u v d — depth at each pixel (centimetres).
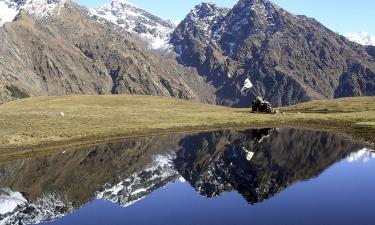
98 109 12800
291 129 10081
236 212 3403
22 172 5531
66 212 3691
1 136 7731
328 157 6203
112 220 3350
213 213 3406
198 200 3888
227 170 5491
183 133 9519
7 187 4728
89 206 3847
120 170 5672
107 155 6812
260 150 7231
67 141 7844
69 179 5125
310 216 3216
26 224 3378
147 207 3703
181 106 15688
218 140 8525
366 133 8181
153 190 4397
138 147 7631
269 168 5528
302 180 4612
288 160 6125
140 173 5444
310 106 15550
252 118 11838
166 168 5762
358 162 5691
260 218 3219
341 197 3778
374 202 3575
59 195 4325
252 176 4991
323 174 4934
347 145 7219
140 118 11156
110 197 4181
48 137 7962
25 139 7700
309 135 8844
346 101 15788
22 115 10275
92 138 8306
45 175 5356
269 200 3756
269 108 13762
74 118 10331
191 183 4712
